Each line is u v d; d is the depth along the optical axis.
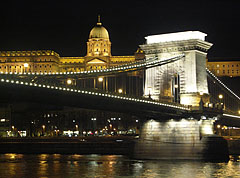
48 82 76.31
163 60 107.19
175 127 108.44
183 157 107.00
